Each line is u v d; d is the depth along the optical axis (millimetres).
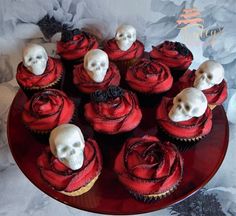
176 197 333
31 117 358
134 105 358
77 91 399
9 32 429
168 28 436
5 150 459
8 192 423
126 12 420
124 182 313
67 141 292
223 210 406
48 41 442
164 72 391
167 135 351
